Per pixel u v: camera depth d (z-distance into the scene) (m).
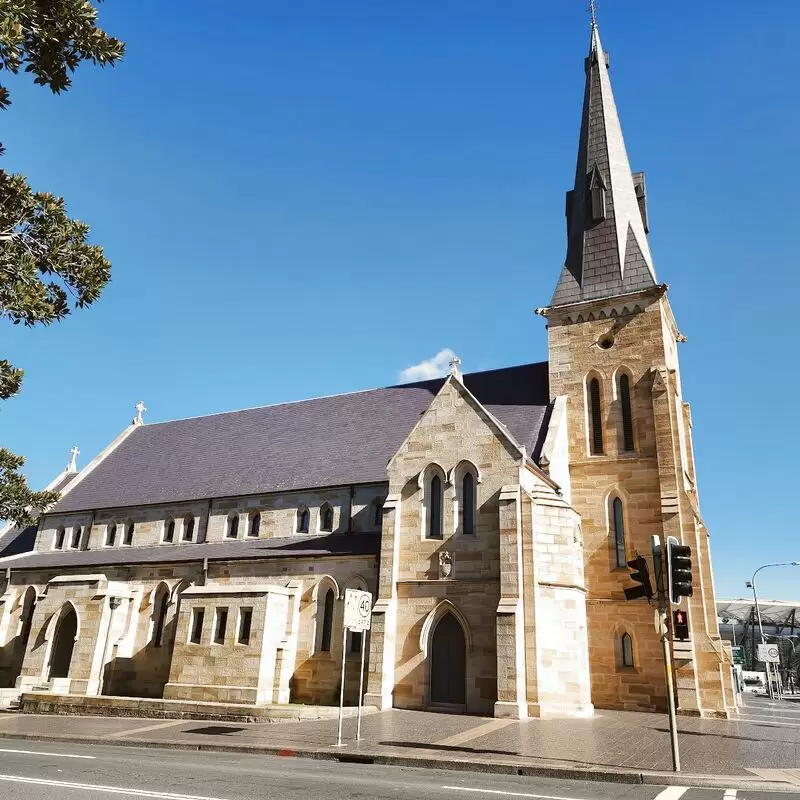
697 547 34.09
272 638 33.72
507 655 27.56
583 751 19.23
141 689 38.66
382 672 29.91
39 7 15.40
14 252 16.11
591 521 37.00
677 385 42.53
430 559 31.38
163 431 57.72
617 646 34.31
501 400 42.97
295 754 19.28
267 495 43.22
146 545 46.66
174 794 11.84
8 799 11.23
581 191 46.06
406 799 12.07
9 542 55.19
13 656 43.50
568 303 41.78
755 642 106.81
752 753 19.59
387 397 48.34
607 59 49.56
